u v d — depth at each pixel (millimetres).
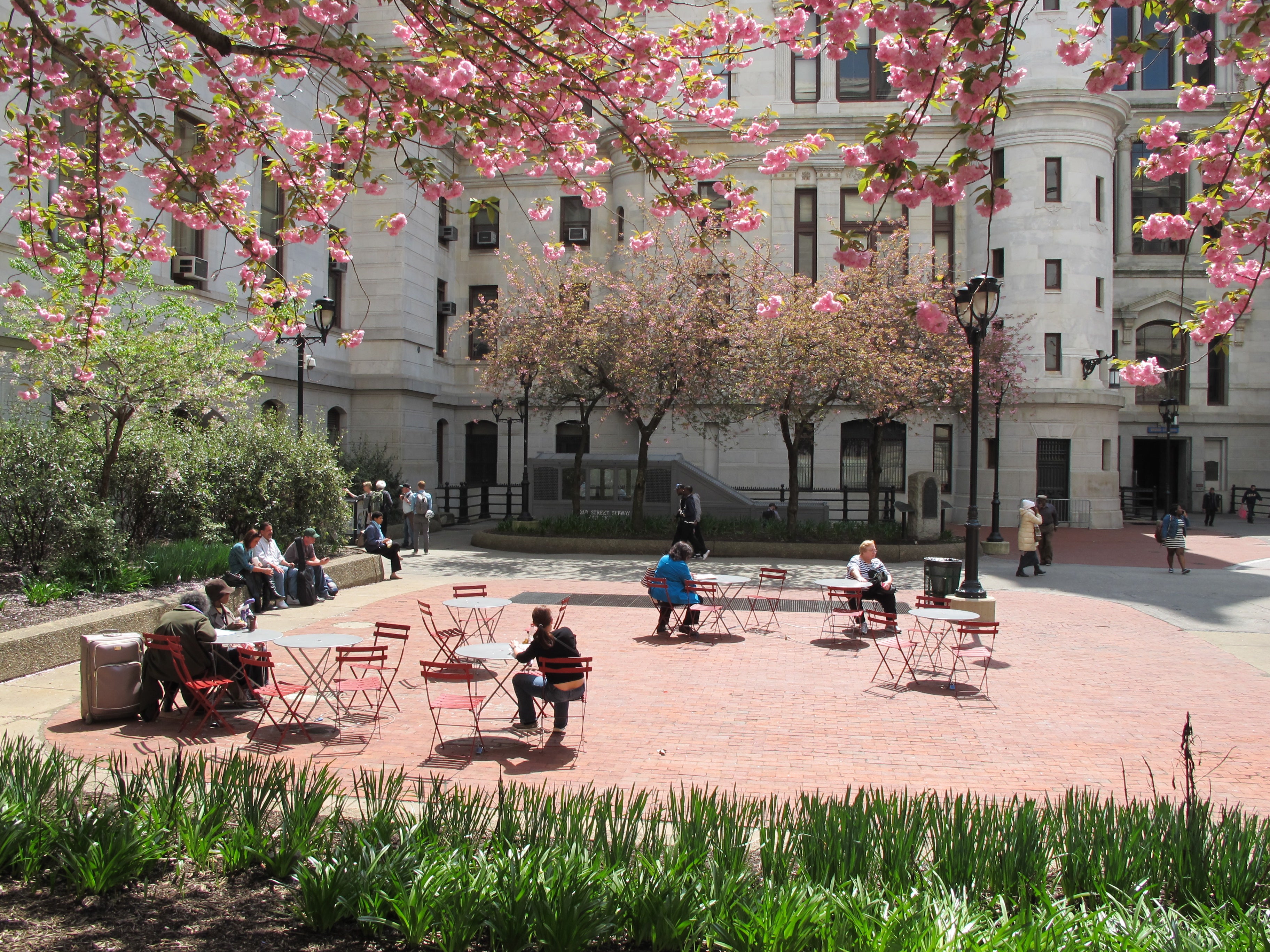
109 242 8227
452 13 6195
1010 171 30875
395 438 27875
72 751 6801
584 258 27766
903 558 20656
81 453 12578
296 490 16359
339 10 6684
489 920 4031
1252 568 20375
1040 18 30531
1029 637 12203
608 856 4527
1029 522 18531
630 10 6918
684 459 27422
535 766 6742
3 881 4605
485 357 24859
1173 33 6199
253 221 8195
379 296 28047
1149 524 33469
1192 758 5633
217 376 14094
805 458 32375
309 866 4457
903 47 5613
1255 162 6570
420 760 6848
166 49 7723
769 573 13328
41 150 7367
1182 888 4383
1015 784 6535
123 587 11836
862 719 8156
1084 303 30766
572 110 7504
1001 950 3715
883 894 4199
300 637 8219
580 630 12211
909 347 21922
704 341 20391
